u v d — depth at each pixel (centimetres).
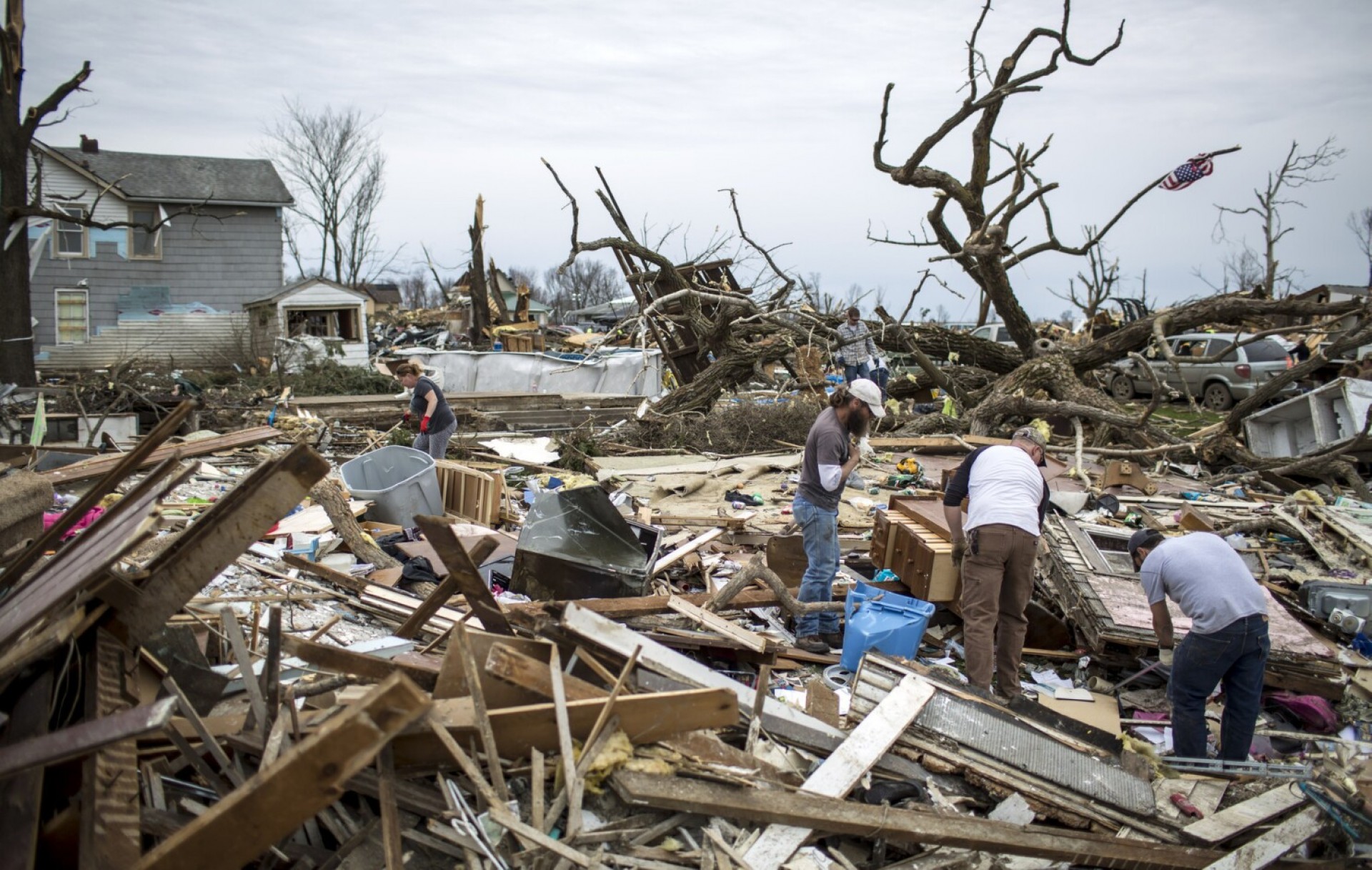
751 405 1515
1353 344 1321
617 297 5803
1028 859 400
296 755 261
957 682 522
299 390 2056
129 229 2695
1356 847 425
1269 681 607
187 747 341
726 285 1661
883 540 745
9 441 1213
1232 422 1359
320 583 630
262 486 338
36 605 307
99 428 1238
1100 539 759
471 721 354
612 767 362
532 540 638
